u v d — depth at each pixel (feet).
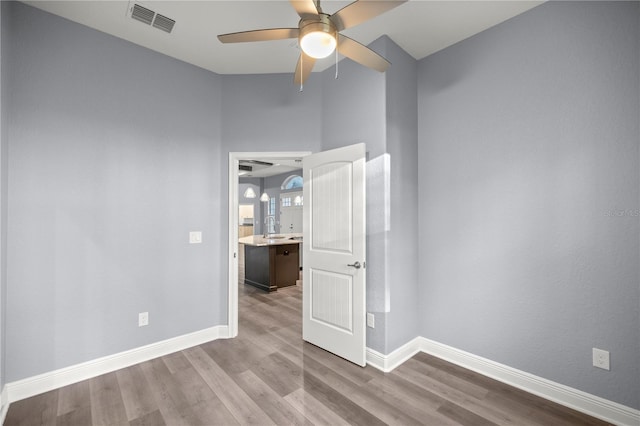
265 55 9.68
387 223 8.60
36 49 7.46
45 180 7.54
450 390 7.51
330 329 9.55
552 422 6.35
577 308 6.83
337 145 10.00
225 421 6.40
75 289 7.94
